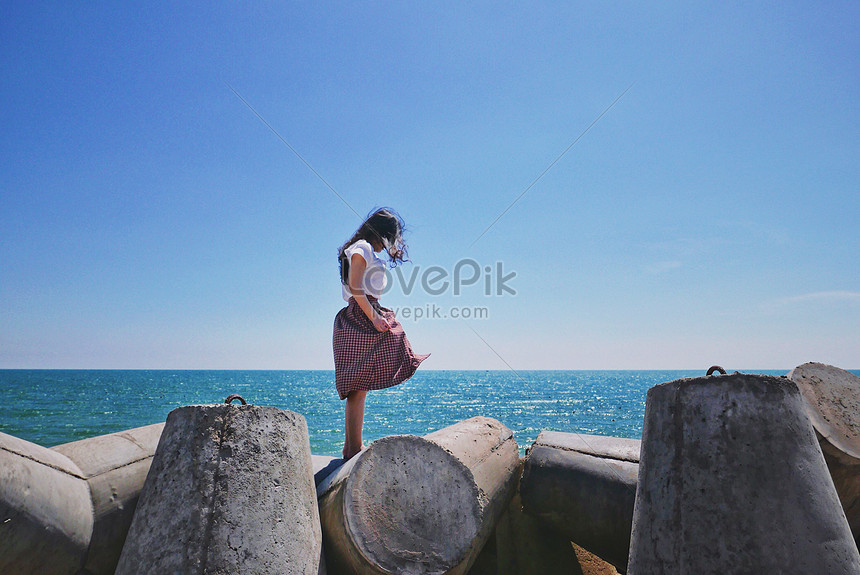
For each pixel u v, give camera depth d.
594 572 3.78
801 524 2.13
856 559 2.16
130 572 2.22
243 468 2.39
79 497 2.53
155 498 2.35
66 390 71.88
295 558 2.34
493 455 3.65
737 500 2.18
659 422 2.50
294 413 2.73
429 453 2.79
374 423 35.53
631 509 3.24
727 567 2.10
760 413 2.30
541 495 3.53
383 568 2.46
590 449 3.66
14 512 2.24
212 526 2.25
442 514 2.68
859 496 3.14
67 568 2.40
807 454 2.28
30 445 2.55
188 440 2.43
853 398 3.36
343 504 2.58
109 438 2.97
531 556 3.72
